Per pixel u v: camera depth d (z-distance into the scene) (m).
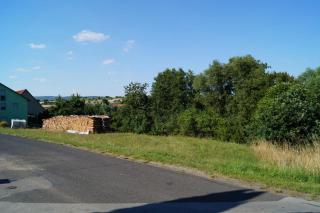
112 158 14.09
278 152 14.41
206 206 7.74
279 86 22.53
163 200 8.16
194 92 60.06
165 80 57.59
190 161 13.21
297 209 7.60
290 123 19.39
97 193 8.71
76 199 8.18
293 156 13.38
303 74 35.16
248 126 25.05
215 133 31.83
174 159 13.45
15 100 67.81
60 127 39.53
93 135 31.70
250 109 32.12
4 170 11.62
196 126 33.34
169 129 35.88
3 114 66.56
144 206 7.70
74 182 9.87
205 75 59.50
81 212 7.22
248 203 8.00
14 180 10.12
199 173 11.12
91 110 60.72
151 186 9.44
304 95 20.16
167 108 43.16
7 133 28.14
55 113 61.91
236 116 33.06
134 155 14.54
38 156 14.69
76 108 60.78
